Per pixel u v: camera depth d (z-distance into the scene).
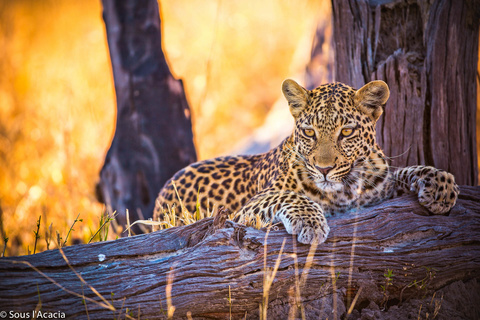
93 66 24.42
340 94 9.00
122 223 14.59
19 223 13.95
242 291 7.45
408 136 10.50
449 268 8.50
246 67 25.69
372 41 10.55
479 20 10.62
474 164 10.88
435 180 8.65
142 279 7.13
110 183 15.03
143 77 14.84
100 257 7.25
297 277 7.64
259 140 20.27
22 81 23.91
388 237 8.23
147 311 7.03
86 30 27.66
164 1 28.22
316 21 19.39
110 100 21.94
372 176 9.24
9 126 20.12
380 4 10.45
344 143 8.82
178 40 26.81
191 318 7.25
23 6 27.39
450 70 10.27
